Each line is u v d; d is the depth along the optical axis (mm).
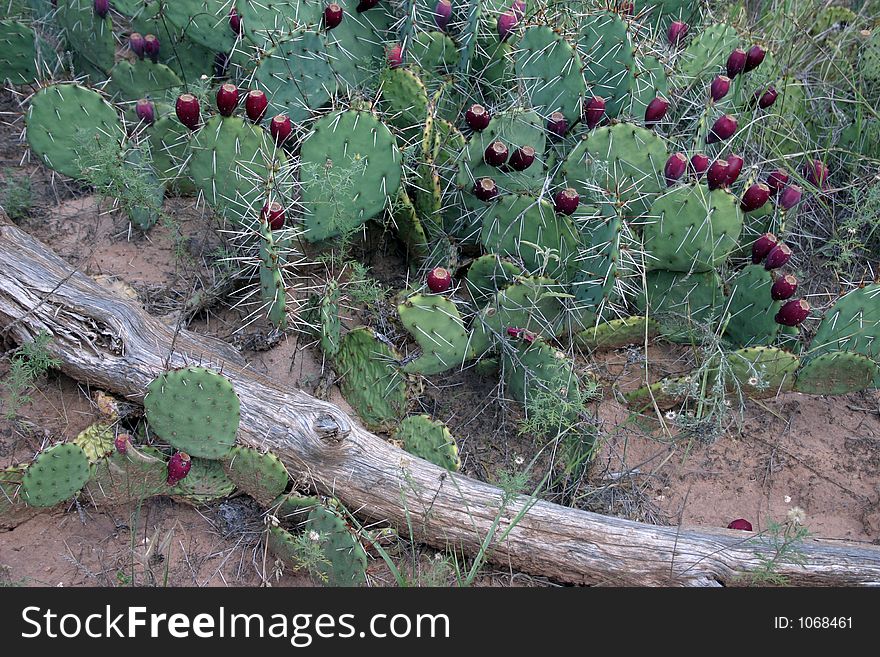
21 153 2184
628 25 2006
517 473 1703
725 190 1801
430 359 1804
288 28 2037
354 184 1843
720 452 1874
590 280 1846
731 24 2395
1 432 1753
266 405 1725
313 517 1637
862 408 1964
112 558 1665
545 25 1972
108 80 2125
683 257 1863
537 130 1935
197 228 2070
